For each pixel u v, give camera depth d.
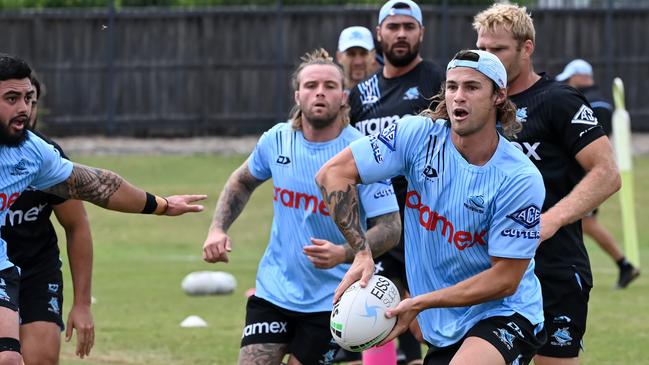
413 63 29.14
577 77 49.34
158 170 81.69
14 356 19.73
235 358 32.94
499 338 19.09
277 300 23.52
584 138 22.47
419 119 19.52
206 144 90.06
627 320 39.12
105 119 91.25
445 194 19.16
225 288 46.09
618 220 68.19
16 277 20.67
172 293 46.47
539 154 22.89
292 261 23.53
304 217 23.44
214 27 91.12
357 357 32.94
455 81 18.56
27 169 20.55
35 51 90.44
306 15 90.75
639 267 53.75
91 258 23.86
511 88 23.14
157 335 36.69
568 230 22.81
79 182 21.41
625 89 92.31
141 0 93.50
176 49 91.25
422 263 19.89
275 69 91.50
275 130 24.16
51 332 22.73
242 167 24.75
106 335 36.69
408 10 28.64
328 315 23.28
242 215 68.94
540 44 91.75
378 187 22.72
